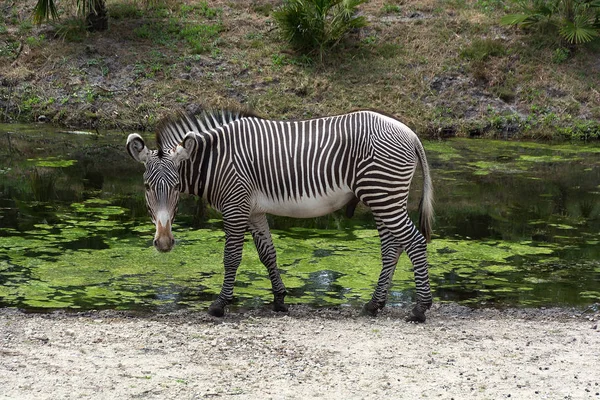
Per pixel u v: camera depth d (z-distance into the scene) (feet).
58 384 17.35
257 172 23.16
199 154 23.04
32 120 59.93
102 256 29.96
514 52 65.62
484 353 20.38
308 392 17.35
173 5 70.54
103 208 37.63
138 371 18.34
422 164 23.61
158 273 28.19
